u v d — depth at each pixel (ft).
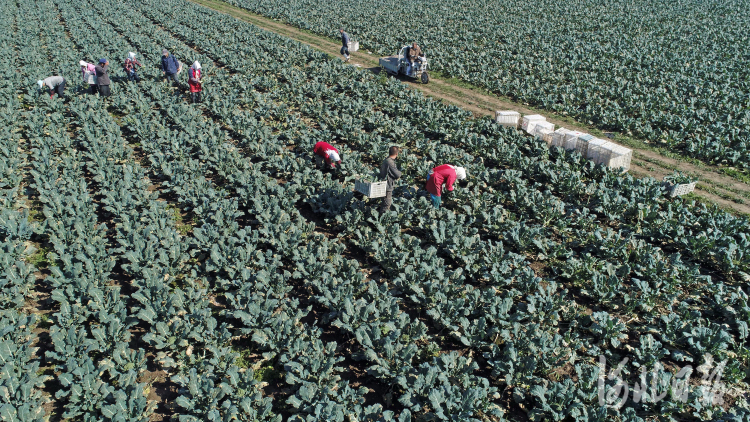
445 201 48.75
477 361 30.83
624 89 84.17
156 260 37.09
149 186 51.49
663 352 29.91
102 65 72.28
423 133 65.51
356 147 62.69
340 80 84.94
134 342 31.63
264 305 32.45
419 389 26.73
